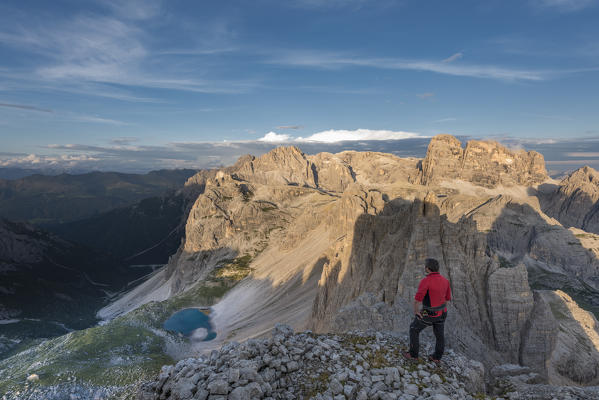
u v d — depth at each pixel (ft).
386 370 36.14
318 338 42.47
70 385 278.05
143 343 473.67
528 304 128.67
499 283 133.49
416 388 33.73
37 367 320.91
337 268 326.65
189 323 644.69
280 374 34.40
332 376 34.47
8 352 652.89
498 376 62.18
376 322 116.78
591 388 36.58
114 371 308.40
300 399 31.76
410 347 39.91
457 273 142.92
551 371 140.56
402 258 208.23
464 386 37.96
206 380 31.32
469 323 132.05
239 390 29.30
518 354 123.44
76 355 383.24
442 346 39.58
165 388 32.73
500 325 128.26
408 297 139.64
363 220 318.24
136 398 34.09
